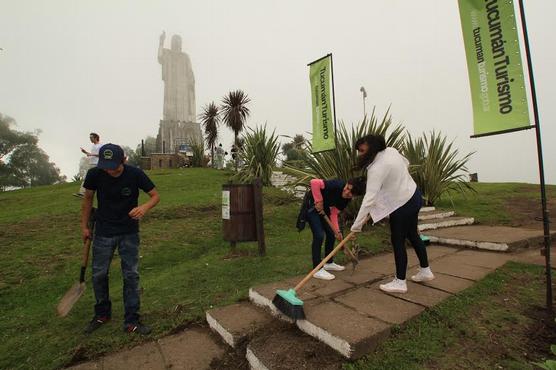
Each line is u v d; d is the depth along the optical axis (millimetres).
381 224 6363
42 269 4742
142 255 5270
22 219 7492
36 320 3312
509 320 2527
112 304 3580
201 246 5719
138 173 3006
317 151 6789
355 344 2129
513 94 2857
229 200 5066
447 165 7965
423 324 2494
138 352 2598
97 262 2982
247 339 2588
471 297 2906
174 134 66375
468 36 3150
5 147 49469
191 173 19078
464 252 4523
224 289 3637
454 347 2230
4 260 5043
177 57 76250
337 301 2891
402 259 3021
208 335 2826
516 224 6230
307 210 3793
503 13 2906
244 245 5566
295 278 3637
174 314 3146
